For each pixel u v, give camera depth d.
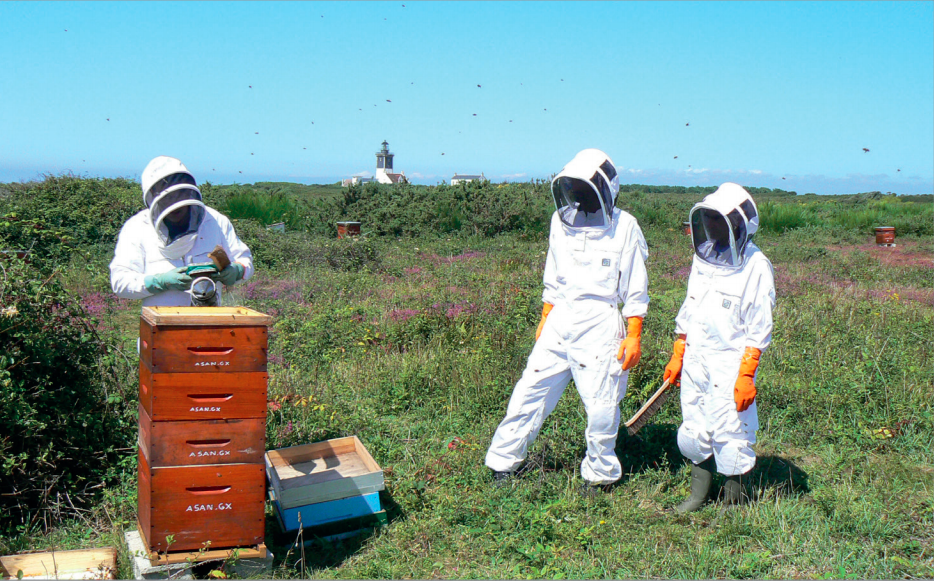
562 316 4.55
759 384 6.31
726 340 4.27
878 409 6.02
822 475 4.95
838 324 8.76
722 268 4.28
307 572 3.69
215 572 3.39
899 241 25.72
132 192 19.17
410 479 4.70
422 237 21.16
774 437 5.68
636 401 6.07
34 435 4.18
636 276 4.49
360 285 12.32
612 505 4.46
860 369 6.65
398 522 4.22
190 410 3.35
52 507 4.12
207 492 3.44
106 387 5.04
